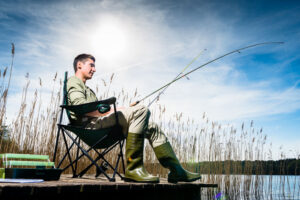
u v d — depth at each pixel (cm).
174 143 567
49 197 137
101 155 225
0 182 145
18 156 221
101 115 225
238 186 594
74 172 241
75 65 255
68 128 212
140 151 208
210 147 598
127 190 185
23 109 398
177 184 217
